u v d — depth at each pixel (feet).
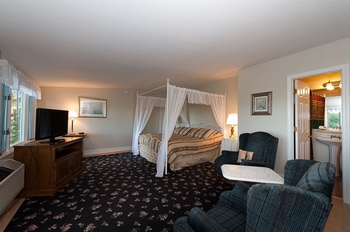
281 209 2.61
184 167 13.12
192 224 3.63
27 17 5.80
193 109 19.69
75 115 16.99
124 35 7.16
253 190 2.93
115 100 19.58
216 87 16.56
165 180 10.54
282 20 6.15
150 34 7.10
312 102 13.53
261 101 11.09
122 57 9.60
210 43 8.00
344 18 6.04
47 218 6.55
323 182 2.88
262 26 6.55
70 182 10.19
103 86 17.81
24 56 9.27
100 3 5.16
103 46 8.17
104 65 10.93
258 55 9.63
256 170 6.38
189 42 7.86
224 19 6.05
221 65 11.34
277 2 5.18
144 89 20.22
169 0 5.05
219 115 15.12
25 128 12.47
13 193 6.79
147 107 17.74
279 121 10.23
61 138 11.74
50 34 7.00
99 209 7.20
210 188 9.38
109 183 10.05
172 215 6.79
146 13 5.68
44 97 16.87
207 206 7.48
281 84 10.08
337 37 7.57
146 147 15.53
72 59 9.81
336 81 13.29
